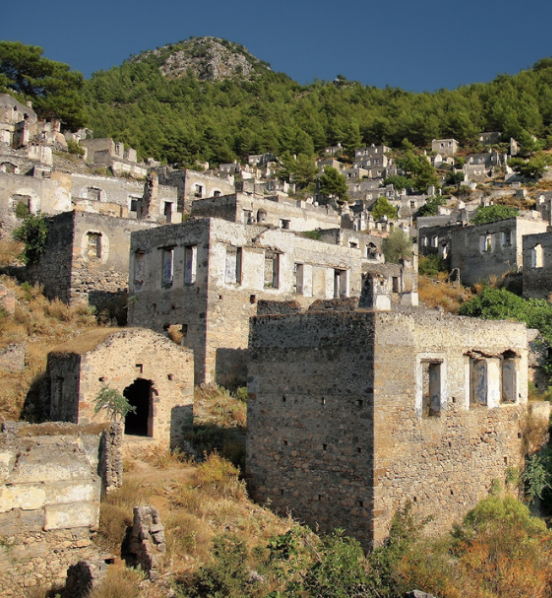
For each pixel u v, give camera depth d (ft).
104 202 178.70
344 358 68.69
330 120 616.80
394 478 66.85
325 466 68.64
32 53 326.44
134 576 51.16
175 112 593.42
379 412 66.18
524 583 60.03
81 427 63.21
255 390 75.72
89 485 54.85
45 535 52.54
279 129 554.46
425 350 71.61
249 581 53.88
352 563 55.31
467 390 77.05
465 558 63.21
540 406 87.76
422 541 65.46
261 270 118.21
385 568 57.98
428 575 57.16
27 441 53.36
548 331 120.98
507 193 397.39
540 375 116.78
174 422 83.35
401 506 67.31
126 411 78.28
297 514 69.97
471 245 209.26
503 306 142.10
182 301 113.60
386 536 65.21
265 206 183.11
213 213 176.76
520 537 68.85
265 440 73.97
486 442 78.84
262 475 73.61
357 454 66.44
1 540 50.80
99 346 78.59
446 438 73.31
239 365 111.96
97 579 48.60
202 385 105.70
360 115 642.22
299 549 59.52
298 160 454.81
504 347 82.99
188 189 209.97
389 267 162.50
